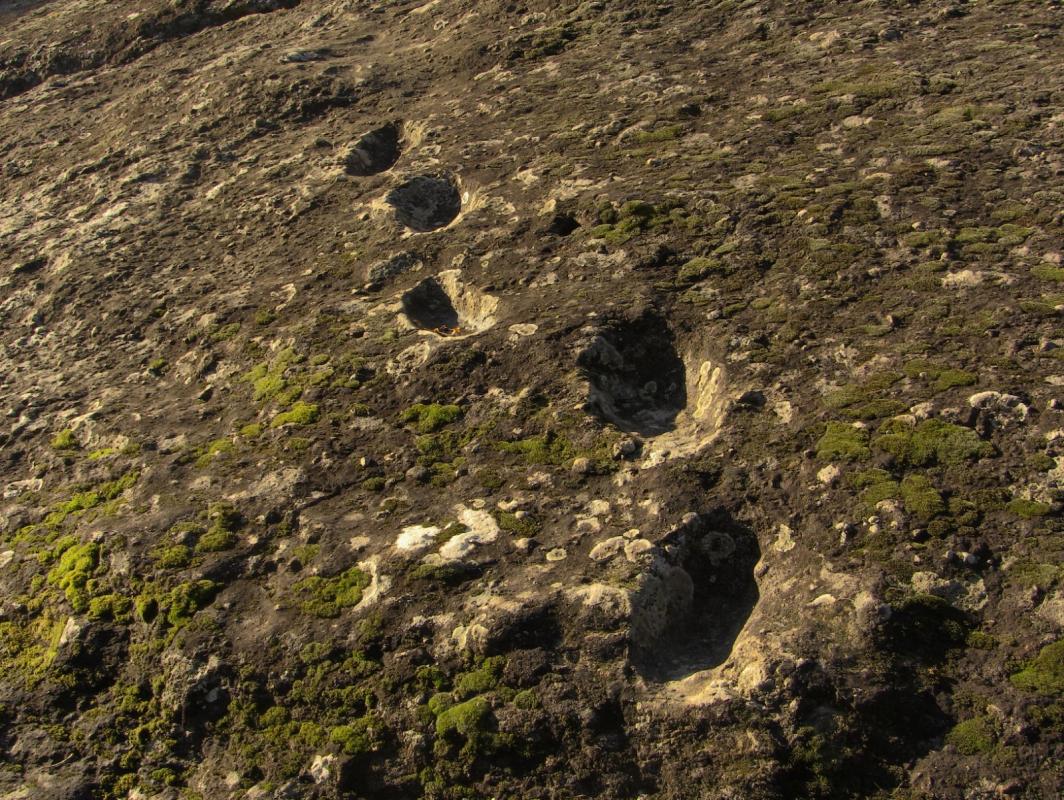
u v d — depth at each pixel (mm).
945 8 11516
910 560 5551
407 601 6125
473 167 10828
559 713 5391
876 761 4973
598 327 7770
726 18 12641
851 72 10586
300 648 6086
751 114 10367
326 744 5672
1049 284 7047
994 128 8938
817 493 6125
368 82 13641
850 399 6645
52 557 7320
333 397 8031
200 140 13445
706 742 5137
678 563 6062
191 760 6012
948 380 6492
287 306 9445
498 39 13859
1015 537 5496
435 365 7969
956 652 5188
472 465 7090
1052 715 4762
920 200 8266
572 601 5801
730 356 7355
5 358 10266
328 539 6746
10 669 6777
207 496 7438
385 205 10367
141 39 18016
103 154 13797
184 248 11164
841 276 7734
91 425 8758
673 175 9523
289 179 11758
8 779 6160
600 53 12648
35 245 12008
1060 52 9922
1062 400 6062
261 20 17734
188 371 9180
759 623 5633
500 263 9102
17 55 18641
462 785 5367
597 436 7004
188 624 6434
